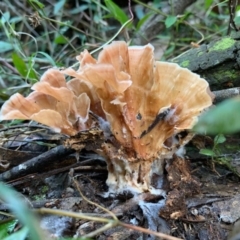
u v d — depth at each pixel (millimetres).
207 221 217
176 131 219
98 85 202
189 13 412
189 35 471
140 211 217
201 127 119
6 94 360
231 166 255
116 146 221
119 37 490
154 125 215
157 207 217
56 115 207
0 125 317
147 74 216
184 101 218
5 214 211
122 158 218
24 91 384
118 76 202
